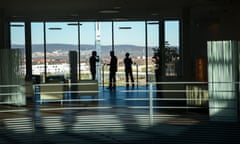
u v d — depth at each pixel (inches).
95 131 299.3
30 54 725.9
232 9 557.9
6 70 442.0
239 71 331.6
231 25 565.6
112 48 731.4
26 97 475.5
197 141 273.1
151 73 722.8
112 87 631.2
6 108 416.2
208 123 315.6
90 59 649.6
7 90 441.7
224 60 328.8
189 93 382.9
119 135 289.6
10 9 553.3
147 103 435.5
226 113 325.1
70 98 501.0
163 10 588.4
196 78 596.1
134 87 665.6
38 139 284.0
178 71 622.2
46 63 737.6
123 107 405.7
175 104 422.6
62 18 681.0
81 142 277.0
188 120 326.3
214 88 329.7
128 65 673.0
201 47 674.2
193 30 684.7
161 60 648.4
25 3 490.9
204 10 589.3
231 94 325.1
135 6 535.5
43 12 593.3
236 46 330.3
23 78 438.3
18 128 308.5
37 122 326.3
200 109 378.6
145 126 305.9
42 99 450.9
